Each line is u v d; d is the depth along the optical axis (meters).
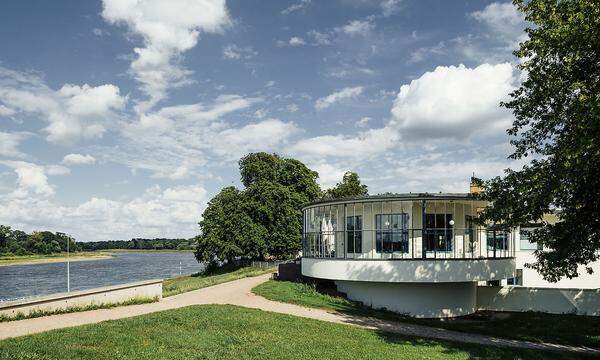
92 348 13.62
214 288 31.88
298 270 36.53
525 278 35.03
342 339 17.92
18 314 18.61
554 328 25.20
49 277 86.56
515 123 21.84
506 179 21.16
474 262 26.25
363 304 27.97
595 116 15.41
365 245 29.09
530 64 20.53
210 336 16.22
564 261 20.72
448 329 23.36
